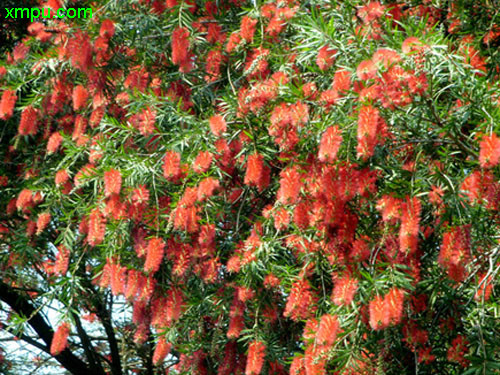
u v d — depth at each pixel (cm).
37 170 650
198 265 508
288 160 448
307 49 432
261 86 448
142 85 575
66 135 598
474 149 386
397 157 410
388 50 369
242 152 475
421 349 404
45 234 640
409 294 377
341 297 374
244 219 531
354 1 439
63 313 544
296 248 440
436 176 359
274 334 493
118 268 503
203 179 476
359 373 383
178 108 514
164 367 793
